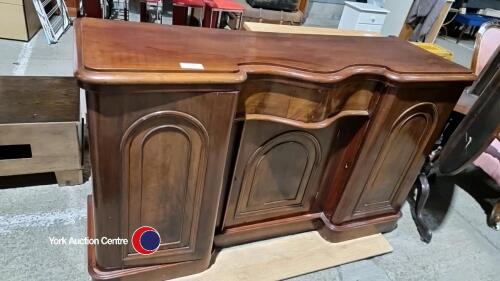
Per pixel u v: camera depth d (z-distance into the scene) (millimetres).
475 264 1617
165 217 1115
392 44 1449
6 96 1562
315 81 1010
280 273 1384
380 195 1511
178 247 1214
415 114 1272
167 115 890
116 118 842
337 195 1463
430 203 1968
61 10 3367
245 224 1432
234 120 1010
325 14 5012
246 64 976
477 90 1802
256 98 1034
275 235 1529
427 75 1163
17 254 1300
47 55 2783
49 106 1536
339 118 1192
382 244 1604
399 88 1150
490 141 1296
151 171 988
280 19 4164
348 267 1488
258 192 1347
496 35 1926
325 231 1550
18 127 1371
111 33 997
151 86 813
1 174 1461
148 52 912
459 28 5695
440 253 1646
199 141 974
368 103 1226
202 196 1105
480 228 1849
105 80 758
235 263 1390
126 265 1173
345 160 1391
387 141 1299
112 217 1029
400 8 4094
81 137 1677
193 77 843
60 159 1544
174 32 1109
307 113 1092
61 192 1618
